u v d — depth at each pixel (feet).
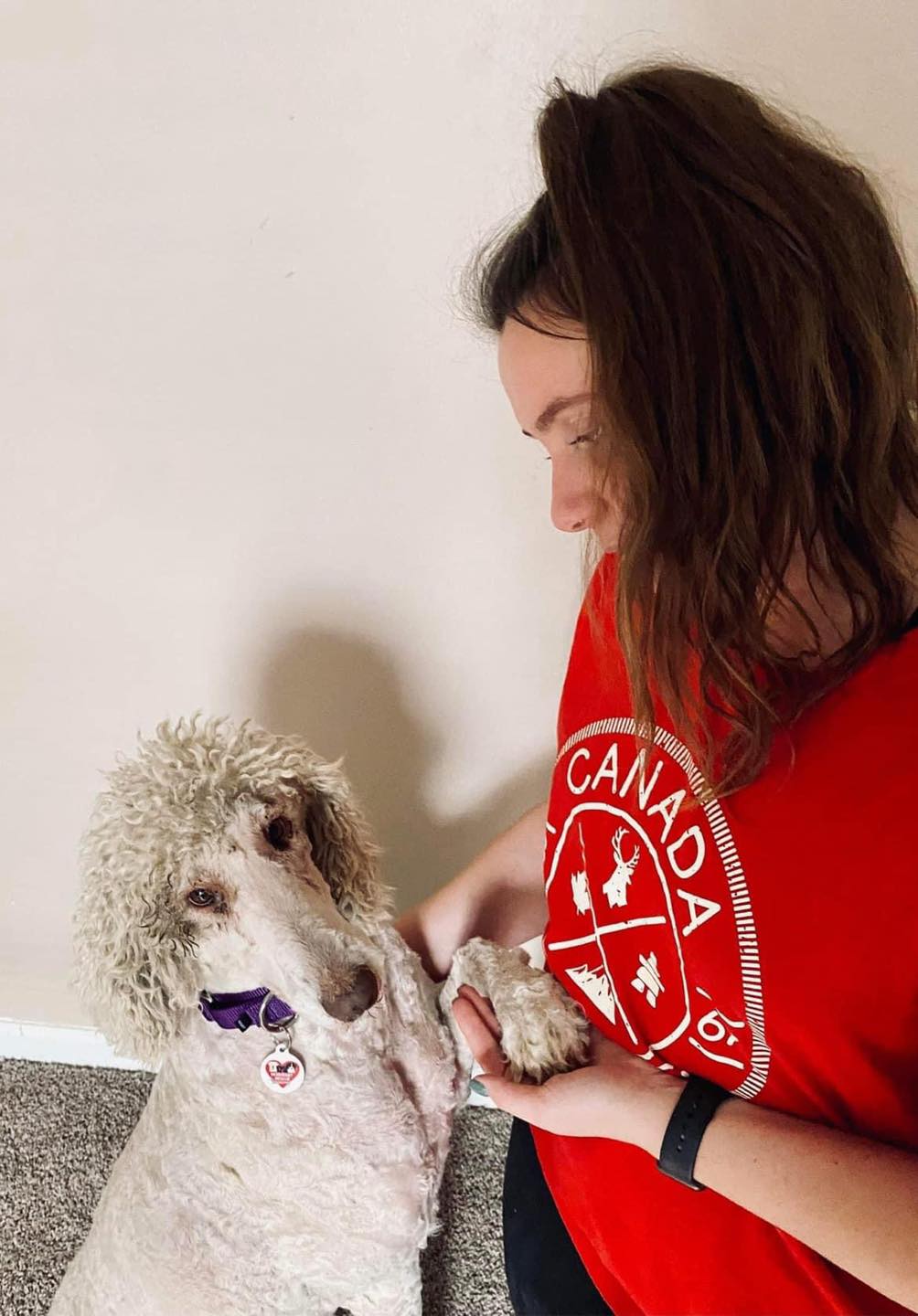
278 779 2.45
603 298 1.40
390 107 2.22
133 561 3.01
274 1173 2.59
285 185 2.33
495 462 2.74
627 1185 2.06
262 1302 2.76
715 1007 1.79
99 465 2.81
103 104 2.24
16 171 2.34
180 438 2.74
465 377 2.58
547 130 1.47
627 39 2.13
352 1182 2.59
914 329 1.51
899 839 1.45
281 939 2.26
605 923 2.07
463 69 2.17
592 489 1.68
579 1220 2.33
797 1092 1.73
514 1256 2.70
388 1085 2.61
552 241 1.53
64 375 2.65
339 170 2.30
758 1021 1.70
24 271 2.48
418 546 2.92
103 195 2.36
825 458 1.44
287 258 2.42
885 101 2.15
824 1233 1.52
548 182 1.46
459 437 2.70
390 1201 2.64
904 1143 1.62
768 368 1.38
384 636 3.13
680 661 1.60
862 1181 1.51
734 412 1.41
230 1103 2.57
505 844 2.90
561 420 1.67
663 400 1.41
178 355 2.60
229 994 2.49
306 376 2.61
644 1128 1.86
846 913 1.52
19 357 2.63
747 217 1.34
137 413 2.71
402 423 2.68
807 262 1.35
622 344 1.40
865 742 1.48
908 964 1.49
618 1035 2.18
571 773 2.18
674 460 1.44
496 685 3.25
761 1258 1.82
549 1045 2.23
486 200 2.32
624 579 1.59
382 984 2.47
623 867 1.96
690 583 1.51
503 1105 2.17
